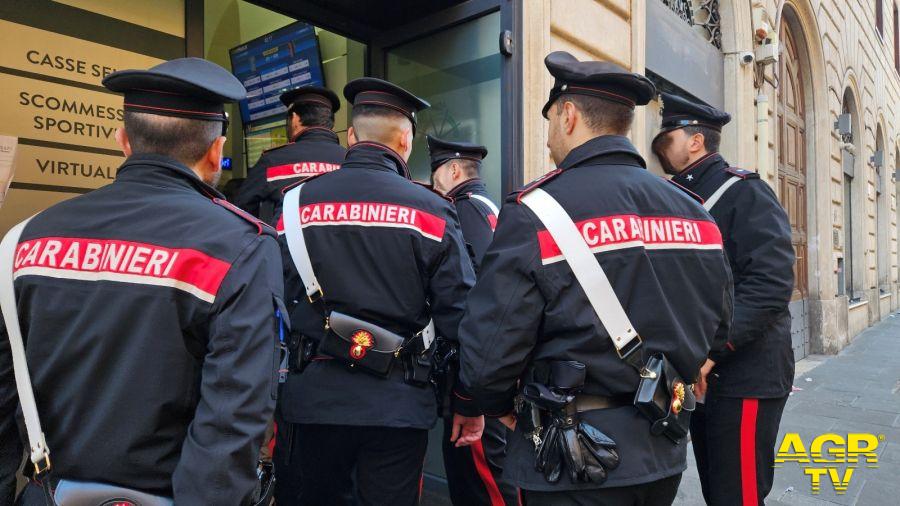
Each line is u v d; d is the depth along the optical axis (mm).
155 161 1161
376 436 1782
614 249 1325
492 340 1345
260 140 3820
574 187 1393
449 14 3248
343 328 1747
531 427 1383
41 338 1054
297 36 3619
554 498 1342
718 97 5762
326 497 1931
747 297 2088
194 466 970
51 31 2314
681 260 1394
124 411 1021
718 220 2244
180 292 1051
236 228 1133
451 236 1844
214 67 1244
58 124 2340
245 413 1009
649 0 4500
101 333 1033
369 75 3562
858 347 8977
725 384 2143
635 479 1291
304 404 1803
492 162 3162
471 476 2547
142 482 1029
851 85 10250
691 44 5184
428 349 1847
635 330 1317
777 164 6859
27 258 1083
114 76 1159
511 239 1375
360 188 1843
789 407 5301
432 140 2939
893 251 14664
